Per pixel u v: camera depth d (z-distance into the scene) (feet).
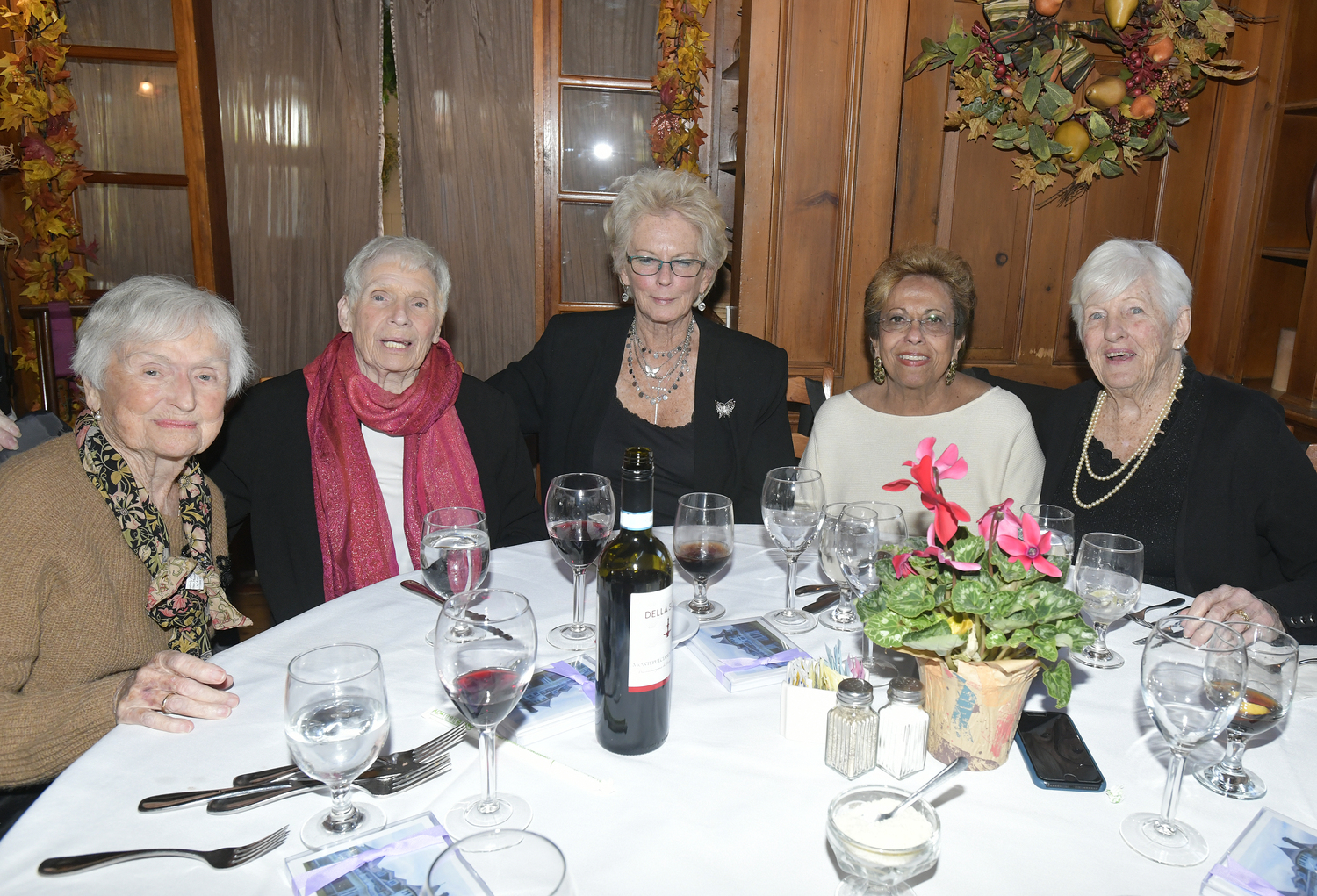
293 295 13.12
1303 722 3.43
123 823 2.74
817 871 2.58
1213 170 10.21
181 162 11.80
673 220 6.54
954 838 2.72
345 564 5.94
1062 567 3.30
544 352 7.30
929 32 9.72
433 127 12.82
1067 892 2.51
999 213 10.20
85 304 11.34
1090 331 5.86
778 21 9.55
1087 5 9.65
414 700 3.49
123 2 11.30
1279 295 10.45
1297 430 9.32
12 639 3.83
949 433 6.35
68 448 4.27
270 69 12.42
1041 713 3.39
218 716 3.30
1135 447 5.96
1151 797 2.95
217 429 4.52
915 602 2.87
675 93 11.25
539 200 12.07
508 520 6.58
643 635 3.04
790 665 3.34
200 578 4.50
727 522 4.09
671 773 3.04
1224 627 3.21
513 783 2.98
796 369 10.31
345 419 6.03
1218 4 9.81
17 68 10.54
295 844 2.68
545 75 11.69
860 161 9.83
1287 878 2.49
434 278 6.05
